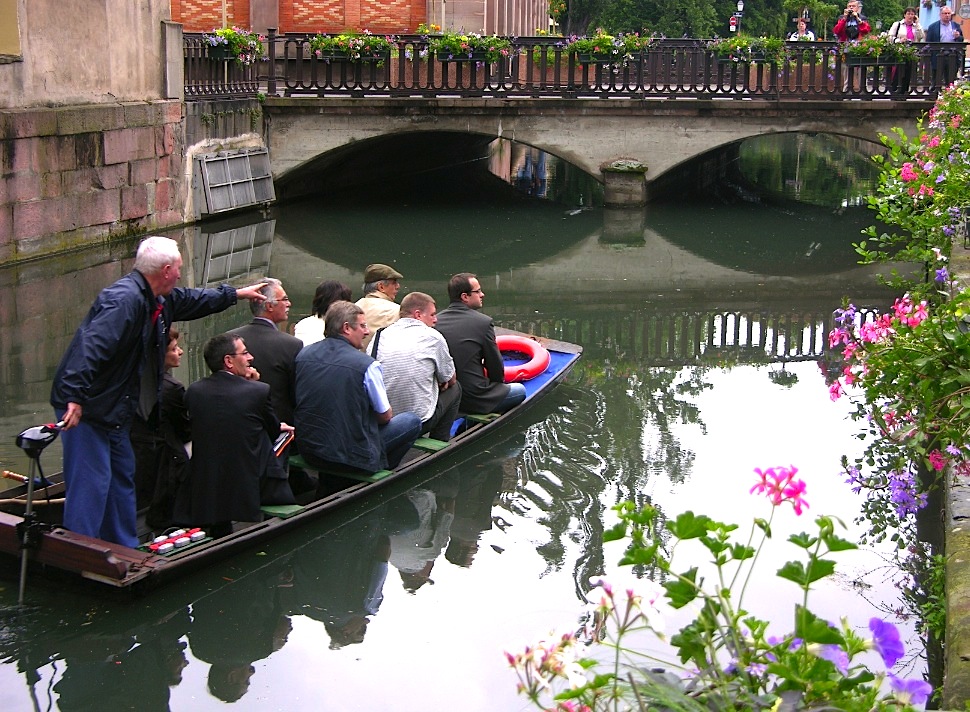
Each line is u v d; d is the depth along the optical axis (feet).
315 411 21.77
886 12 219.20
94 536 17.84
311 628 17.83
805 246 56.49
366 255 52.19
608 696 7.90
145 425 19.81
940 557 17.58
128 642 17.13
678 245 56.34
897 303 19.25
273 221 61.26
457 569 19.93
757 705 7.68
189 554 18.30
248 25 76.13
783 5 188.55
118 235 52.47
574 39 65.16
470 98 64.85
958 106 34.17
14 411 27.40
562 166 96.32
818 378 32.78
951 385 16.61
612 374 33.12
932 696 13.56
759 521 8.14
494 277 47.91
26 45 45.57
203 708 15.43
